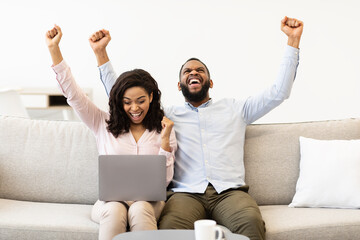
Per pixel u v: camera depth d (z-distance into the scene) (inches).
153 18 208.4
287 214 84.0
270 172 94.5
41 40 208.4
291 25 91.0
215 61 208.2
